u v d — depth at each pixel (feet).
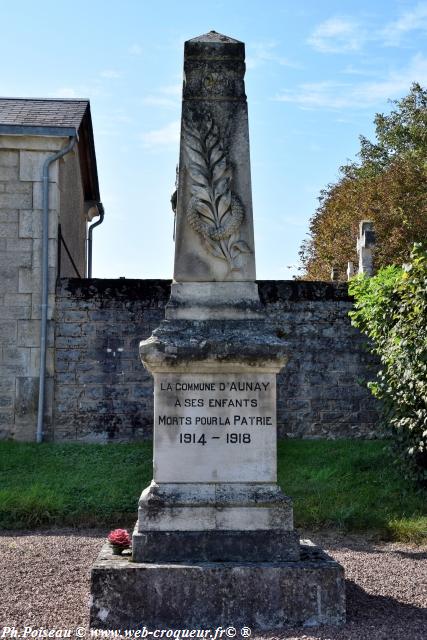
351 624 21.95
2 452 47.88
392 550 31.99
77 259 69.26
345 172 136.46
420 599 24.45
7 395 52.47
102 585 21.86
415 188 113.39
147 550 23.06
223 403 24.31
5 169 53.67
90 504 38.40
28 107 57.77
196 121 25.96
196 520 23.47
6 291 53.01
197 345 24.07
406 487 40.27
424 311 38.83
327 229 123.34
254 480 24.12
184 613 21.91
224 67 26.18
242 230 25.55
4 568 28.12
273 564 22.54
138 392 52.54
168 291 53.11
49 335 52.70
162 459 24.09
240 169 25.86
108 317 52.80
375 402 52.95
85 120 63.77
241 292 25.20
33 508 37.58
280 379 52.80
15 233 53.36
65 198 59.00
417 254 39.22
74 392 52.47
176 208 25.72
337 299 53.36
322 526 35.76
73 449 48.88
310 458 46.03
